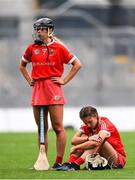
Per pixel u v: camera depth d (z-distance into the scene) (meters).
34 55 27.14
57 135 27.30
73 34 61.28
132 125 60.06
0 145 40.44
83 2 77.75
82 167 27.42
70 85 62.34
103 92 62.09
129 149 36.59
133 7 80.00
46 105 27.12
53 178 23.50
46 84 27.03
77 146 25.75
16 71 61.28
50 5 80.00
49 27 27.02
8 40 60.53
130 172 25.08
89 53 61.41
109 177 23.53
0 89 61.59
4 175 24.77
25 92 61.78
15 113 59.31
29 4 80.88
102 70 61.72
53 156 33.69
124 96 62.34
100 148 26.06
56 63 27.12
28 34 66.88
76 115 59.06
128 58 61.59
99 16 78.50
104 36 61.25
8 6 79.62
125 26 79.31
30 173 25.28
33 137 46.66
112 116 60.94
